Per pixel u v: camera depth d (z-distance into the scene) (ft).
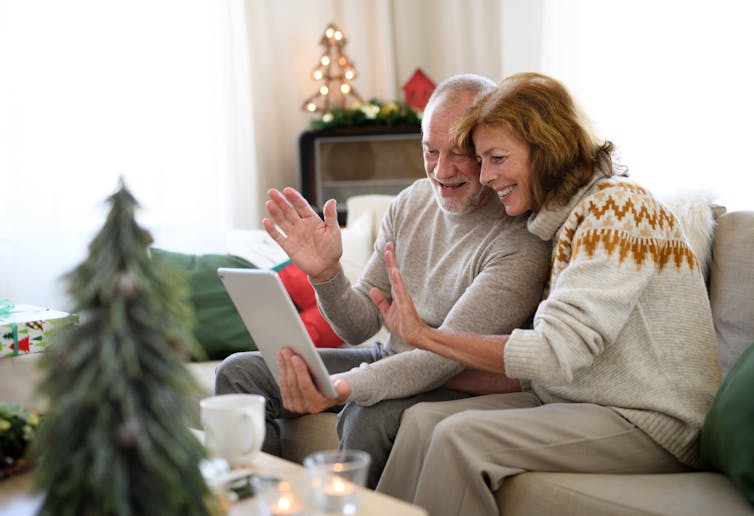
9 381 6.34
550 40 13.30
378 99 15.12
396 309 5.08
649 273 4.91
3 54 10.72
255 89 14.29
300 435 6.25
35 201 11.00
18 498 3.79
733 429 4.29
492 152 5.34
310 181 13.93
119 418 2.76
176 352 2.96
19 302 10.93
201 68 12.66
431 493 4.71
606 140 5.42
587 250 4.93
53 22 11.11
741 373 4.51
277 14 14.55
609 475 4.74
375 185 14.05
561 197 5.24
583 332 4.71
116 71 11.73
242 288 4.91
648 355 4.99
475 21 14.96
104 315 2.83
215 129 12.82
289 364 4.85
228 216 13.12
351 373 5.32
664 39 12.34
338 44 14.64
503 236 5.75
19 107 10.84
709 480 4.56
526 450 4.73
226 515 3.33
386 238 6.69
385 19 15.06
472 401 5.39
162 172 12.19
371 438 5.35
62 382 2.80
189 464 2.92
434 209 6.38
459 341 4.99
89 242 2.97
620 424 4.90
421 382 5.48
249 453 4.07
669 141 12.33
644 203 5.04
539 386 5.46
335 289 6.17
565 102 5.30
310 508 3.36
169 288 2.97
